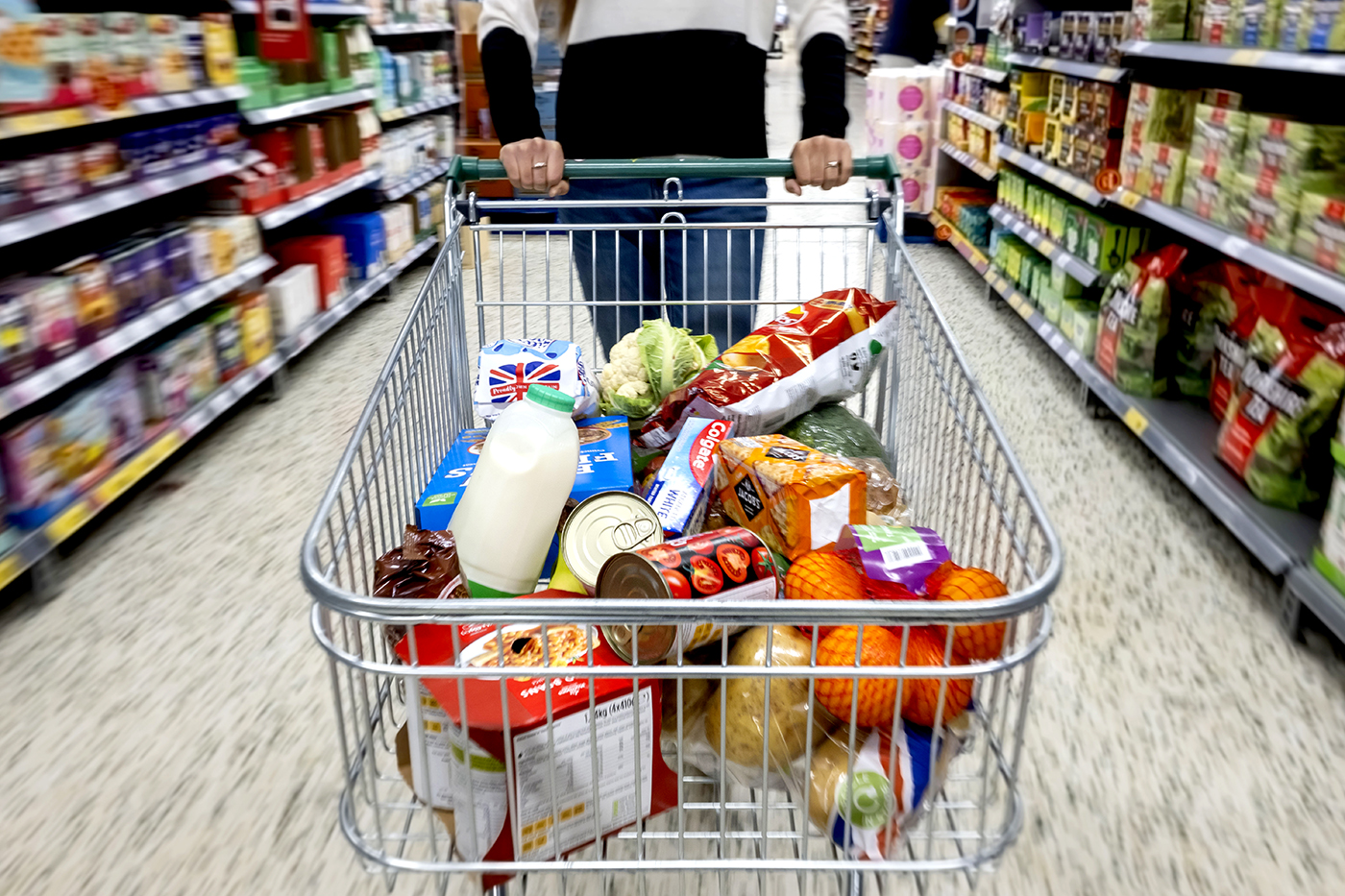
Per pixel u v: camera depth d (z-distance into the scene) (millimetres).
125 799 1740
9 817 1702
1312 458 2371
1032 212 4449
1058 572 925
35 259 3016
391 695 1452
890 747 1125
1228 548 2609
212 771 1806
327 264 4270
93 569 2545
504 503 1257
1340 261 2164
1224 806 1717
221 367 3357
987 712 1164
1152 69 3430
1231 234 2652
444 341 1827
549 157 1794
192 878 1560
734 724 1183
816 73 1929
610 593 1181
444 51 6648
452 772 1090
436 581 1282
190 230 3268
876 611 896
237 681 2072
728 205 1874
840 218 6027
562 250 5578
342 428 3430
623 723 1117
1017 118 4754
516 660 1131
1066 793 1736
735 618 904
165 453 2916
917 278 1670
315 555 965
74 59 2533
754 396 1666
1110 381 3309
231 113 3592
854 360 1768
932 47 7766
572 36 2086
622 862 1058
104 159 2719
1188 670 2100
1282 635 2234
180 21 3137
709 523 1572
